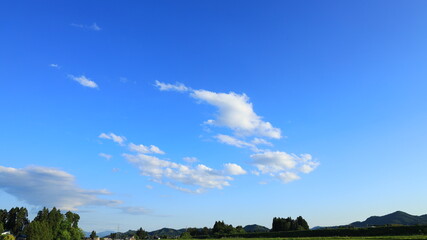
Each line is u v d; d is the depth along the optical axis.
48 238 150.00
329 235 165.25
